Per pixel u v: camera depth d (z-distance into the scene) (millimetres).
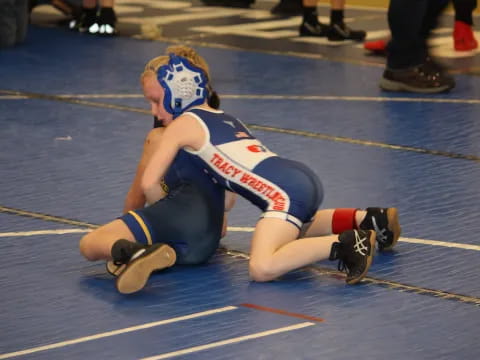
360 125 10711
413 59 12469
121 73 13438
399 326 5590
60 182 8406
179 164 6484
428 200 8016
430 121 10953
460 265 6578
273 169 6355
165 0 21859
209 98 6883
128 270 5848
